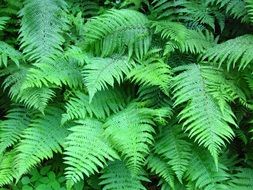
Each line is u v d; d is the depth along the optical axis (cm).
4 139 185
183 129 183
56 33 200
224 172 178
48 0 208
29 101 182
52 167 188
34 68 193
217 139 168
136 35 196
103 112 186
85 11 229
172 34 191
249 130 191
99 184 177
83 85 190
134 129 174
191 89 179
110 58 193
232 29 217
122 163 180
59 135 183
